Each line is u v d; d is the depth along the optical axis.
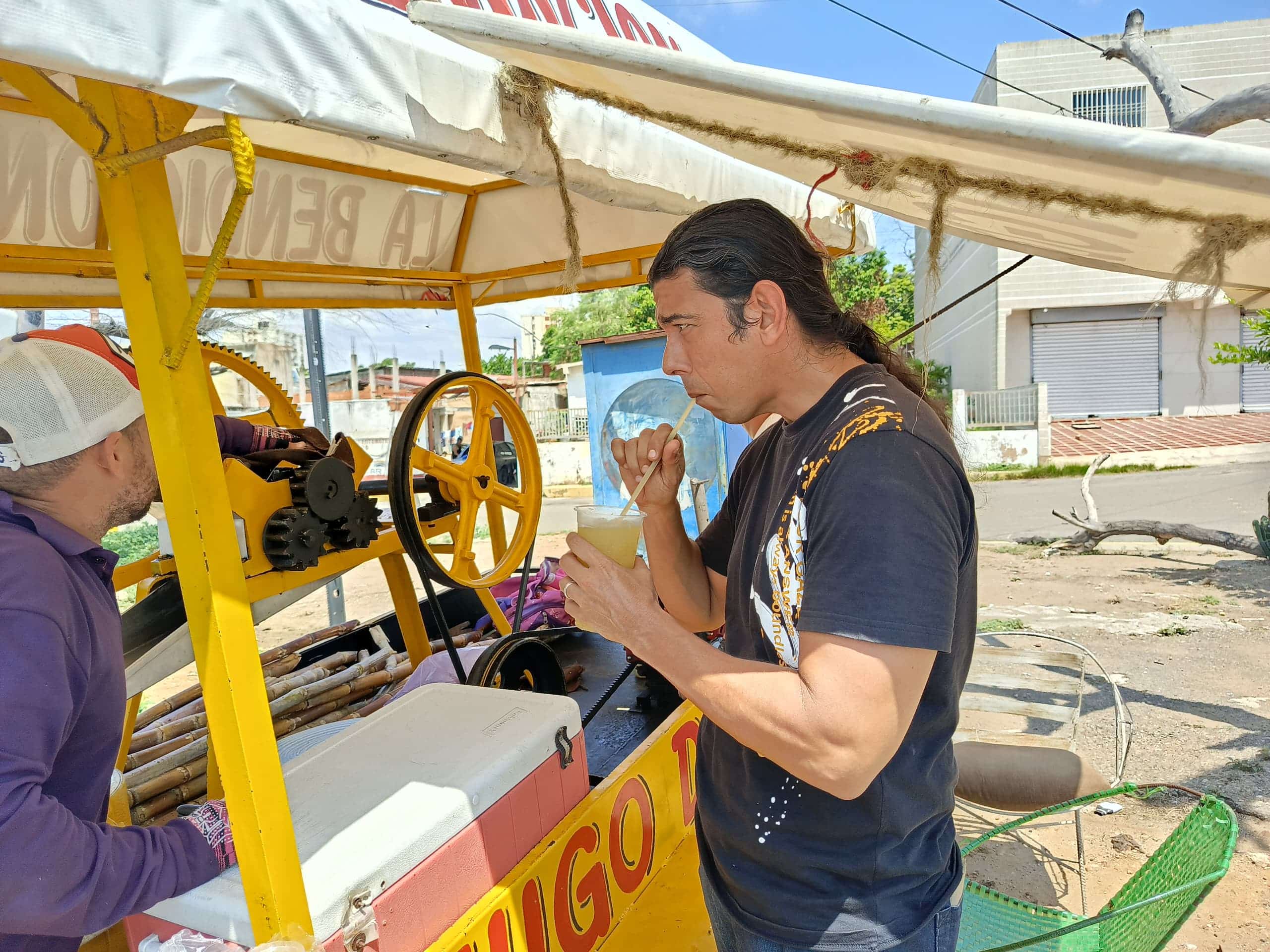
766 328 1.10
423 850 1.25
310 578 2.21
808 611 0.95
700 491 4.52
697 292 1.09
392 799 1.33
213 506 1.00
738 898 1.24
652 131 1.63
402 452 2.23
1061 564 7.80
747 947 1.21
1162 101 6.33
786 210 2.28
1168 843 1.74
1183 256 1.11
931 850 1.18
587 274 3.53
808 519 1.05
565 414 18.81
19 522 1.14
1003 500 11.80
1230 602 6.22
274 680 3.10
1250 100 1.31
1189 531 7.47
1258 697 4.43
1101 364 16.77
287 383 16.30
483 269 3.66
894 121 0.83
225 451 2.19
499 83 1.20
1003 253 16.70
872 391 1.07
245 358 2.80
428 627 3.80
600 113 1.47
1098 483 13.07
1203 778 3.60
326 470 2.14
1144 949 1.50
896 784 1.09
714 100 1.03
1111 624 5.76
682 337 1.14
